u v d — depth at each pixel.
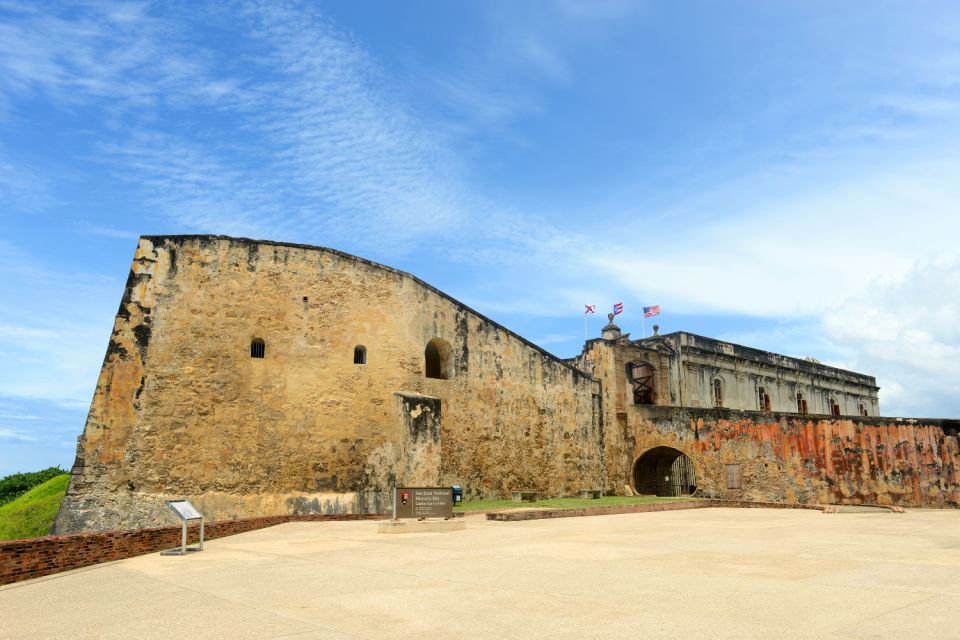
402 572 8.41
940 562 8.34
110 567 9.84
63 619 6.43
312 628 5.70
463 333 24.30
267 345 20.38
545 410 26.30
